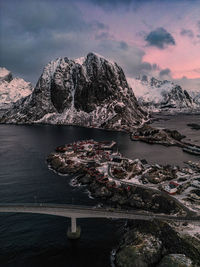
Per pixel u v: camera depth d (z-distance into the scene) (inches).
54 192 5073.8
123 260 2896.2
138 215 3472.0
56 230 3624.5
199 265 2679.6
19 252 3115.2
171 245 3056.1
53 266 2869.1
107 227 3713.1
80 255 3063.5
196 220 3447.3
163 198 4320.9
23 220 3912.4
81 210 3459.6
